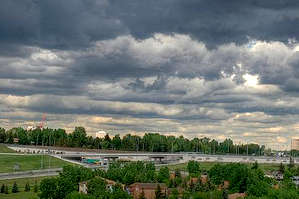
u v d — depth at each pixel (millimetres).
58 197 193875
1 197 197625
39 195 195000
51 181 194875
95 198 184375
